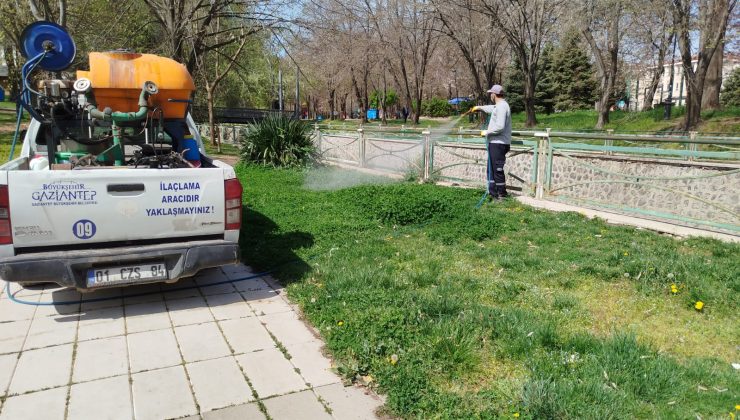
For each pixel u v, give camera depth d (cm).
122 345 377
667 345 375
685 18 1817
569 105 4600
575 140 1502
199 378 334
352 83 4622
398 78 4103
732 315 420
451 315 407
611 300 454
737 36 1939
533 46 2594
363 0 3222
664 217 733
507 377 329
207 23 1667
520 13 2444
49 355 360
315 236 665
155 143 512
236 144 2303
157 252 413
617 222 745
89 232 397
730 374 327
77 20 2028
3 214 371
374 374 331
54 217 385
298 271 529
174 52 1631
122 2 1792
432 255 584
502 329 381
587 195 895
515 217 774
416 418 291
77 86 459
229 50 2161
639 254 567
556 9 2361
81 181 389
